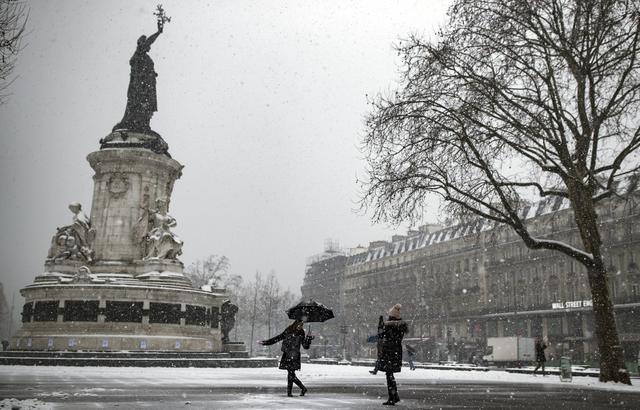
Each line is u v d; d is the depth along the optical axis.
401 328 11.57
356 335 116.31
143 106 43.59
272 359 36.69
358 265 124.56
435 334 92.94
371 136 28.14
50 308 36.22
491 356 46.12
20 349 35.56
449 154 27.45
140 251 39.44
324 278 138.62
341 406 10.85
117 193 40.25
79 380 19.17
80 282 36.62
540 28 26.14
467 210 28.41
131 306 36.03
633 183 27.27
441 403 12.02
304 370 32.28
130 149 40.50
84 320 35.72
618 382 22.45
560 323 71.69
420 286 98.81
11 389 14.71
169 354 34.44
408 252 106.50
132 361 32.19
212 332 40.31
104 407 10.25
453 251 92.56
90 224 40.50
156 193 41.22
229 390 15.12
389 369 11.38
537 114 26.58
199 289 40.31
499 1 25.95
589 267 23.86
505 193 28.28
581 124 24.70
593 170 24.77
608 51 24.27
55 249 39.19
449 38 27.06
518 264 78.94
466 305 88.00
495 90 25.31
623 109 26.02
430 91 27.12
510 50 25.61
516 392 16.11
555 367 38.22
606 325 23.20
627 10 23.45
